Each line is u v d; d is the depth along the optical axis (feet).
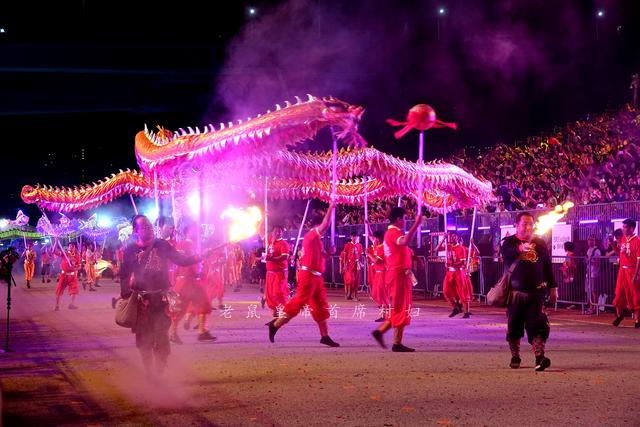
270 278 48.98
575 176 78.74
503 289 30.55
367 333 45.93
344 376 28.89
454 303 57.67
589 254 61.21
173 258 28.12
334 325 51.62
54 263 164.76
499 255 73.20
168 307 27.89
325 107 38.73
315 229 38.96
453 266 57.11
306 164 60.80
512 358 30.86
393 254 36.32
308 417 21.61
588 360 33.01
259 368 31.14
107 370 31.30
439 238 83.30
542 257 30.32
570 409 22.49
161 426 20.76
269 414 22.09
